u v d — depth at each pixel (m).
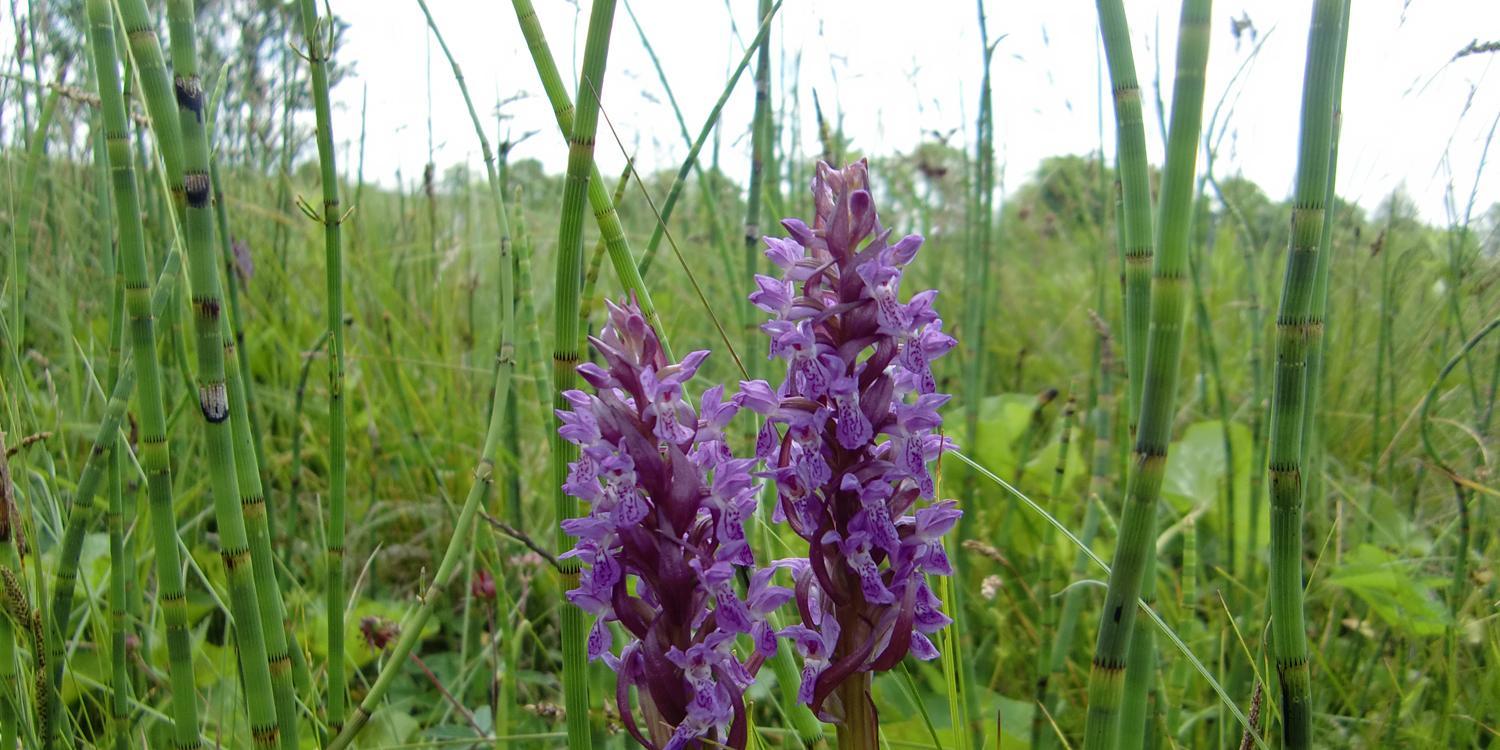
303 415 0.56
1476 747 0.33
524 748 0.36
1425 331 0.55
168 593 0.25
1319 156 0.20
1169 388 0.19
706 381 0.58
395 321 0.60
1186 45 0.18
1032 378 0.70
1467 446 0.48
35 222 0.54
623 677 0.21
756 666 0.22
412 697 0.41
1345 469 0.53
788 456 0.21
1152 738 0.33
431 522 0.52
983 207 0.52
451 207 0.75
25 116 0.49
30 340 0.53
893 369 0.21
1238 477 0.48
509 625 0.36
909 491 0.21
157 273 0.45
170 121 0.23
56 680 0.28
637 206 0.83
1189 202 0.19
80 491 0.28
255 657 0.25
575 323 0.24
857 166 0.21
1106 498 0.45
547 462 0.54
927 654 0.22
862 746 0.22
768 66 0.39
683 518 0.20
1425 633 0.37
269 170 0.71
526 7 0.25
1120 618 0.20
